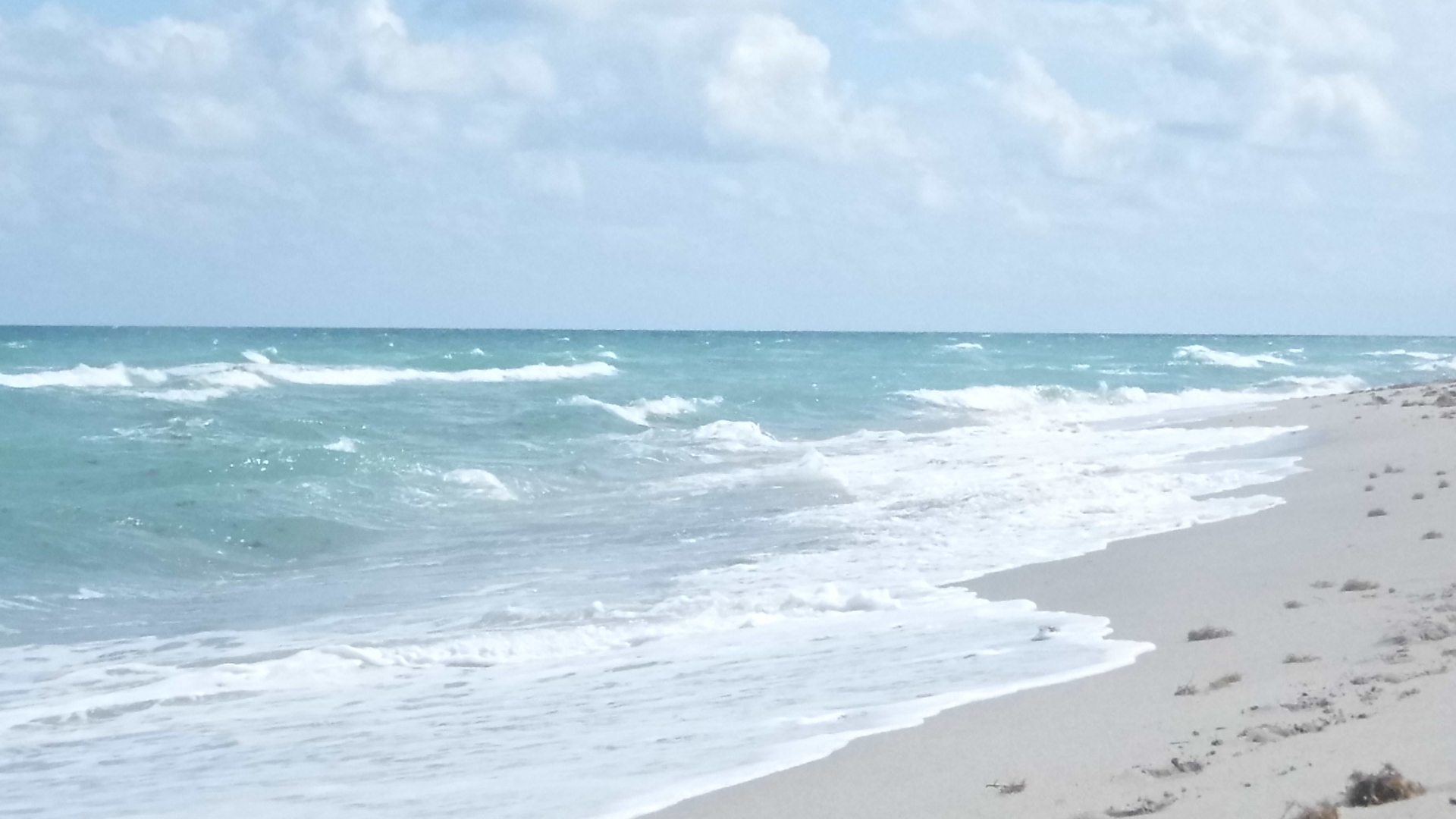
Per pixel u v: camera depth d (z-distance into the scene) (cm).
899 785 661
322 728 908
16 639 1264
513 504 2128
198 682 1058
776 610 1240
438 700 976
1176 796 566
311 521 1878
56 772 827
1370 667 789
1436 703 660
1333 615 977
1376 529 1379
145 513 1842
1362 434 2508
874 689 896
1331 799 524
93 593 1487
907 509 1886
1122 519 1650
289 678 1068
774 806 647
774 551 1598
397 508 2055
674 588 1390
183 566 1652
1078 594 1214
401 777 769
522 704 943
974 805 608
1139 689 821
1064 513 1738
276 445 2505
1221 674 836
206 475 2197
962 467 2353
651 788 695
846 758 724
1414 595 1016
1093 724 741
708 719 849
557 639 1156
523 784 725
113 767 835
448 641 1164
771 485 2225
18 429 2694
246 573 1641
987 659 968
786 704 872
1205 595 1140
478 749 820
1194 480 1958
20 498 1909
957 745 728
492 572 1568
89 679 1091
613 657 1091
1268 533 1441
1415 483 1722
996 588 1277
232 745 876
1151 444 2648
